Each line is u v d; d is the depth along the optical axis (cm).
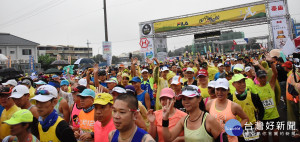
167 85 662
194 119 282
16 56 3991
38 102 289
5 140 299
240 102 414
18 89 374
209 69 880
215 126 268
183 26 2470
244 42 3666
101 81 759
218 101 374
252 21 2211
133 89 406
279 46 2055
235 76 417
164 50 2769
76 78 877
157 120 357
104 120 292
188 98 277
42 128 295
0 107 443
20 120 266
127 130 217
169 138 279
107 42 1394
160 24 2564
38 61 4422
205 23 2377
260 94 457
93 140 329
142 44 1574
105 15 1700
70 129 293
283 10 2052
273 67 545
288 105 558
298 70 544
